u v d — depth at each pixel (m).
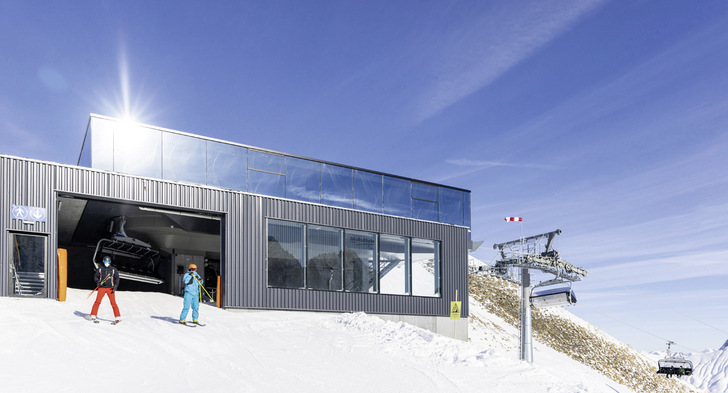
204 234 26.17
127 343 11.50
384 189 24.55
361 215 23.33
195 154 19.64
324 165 22.84
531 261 24.80
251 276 19.86
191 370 10.05
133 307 17.30
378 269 23.55
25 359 9.74
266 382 9.73
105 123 17.92
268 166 21.31
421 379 10.98
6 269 15.38
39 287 15.91
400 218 24.58
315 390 9.57
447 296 25.53
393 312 23.56
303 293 21.06
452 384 10.82
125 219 24.58
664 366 44.81
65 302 16.03
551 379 11.67
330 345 13.27
